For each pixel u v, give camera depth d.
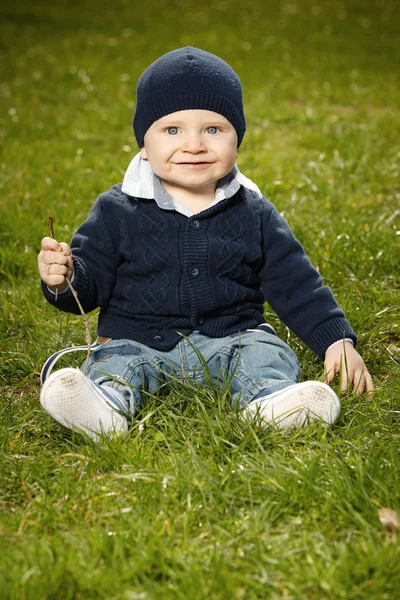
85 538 2.16
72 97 9.38
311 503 2.32
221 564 2.03
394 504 2.30
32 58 11.78
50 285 2.86
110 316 3.09
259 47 12.73
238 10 17.22
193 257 2.99
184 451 2.59
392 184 5.91
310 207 5.31
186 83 2.93
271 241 3.12
